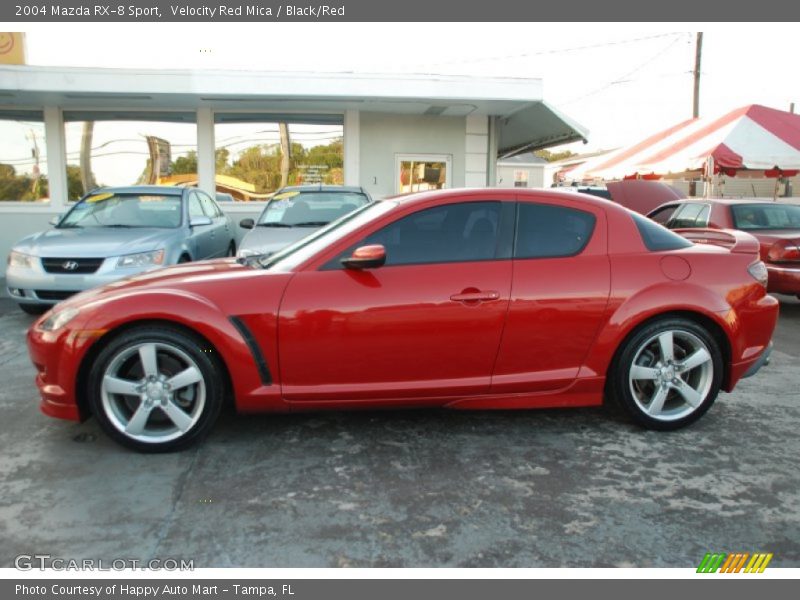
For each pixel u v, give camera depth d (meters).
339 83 10.03
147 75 9.76
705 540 2.73
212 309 3.45
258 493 3.12
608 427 3.98
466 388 3.66
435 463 3.46
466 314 3.57
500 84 10.23
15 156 11.17
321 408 3.63
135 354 3.49
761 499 3.08
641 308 3.69
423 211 3.72
